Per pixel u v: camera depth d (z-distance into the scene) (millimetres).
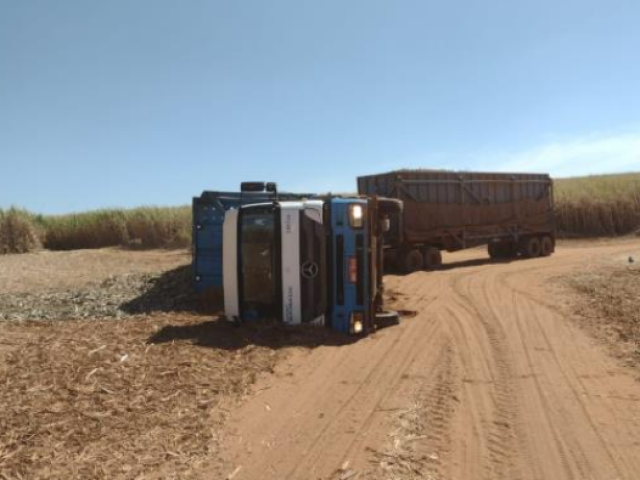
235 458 4531
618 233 30047
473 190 20406
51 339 7977
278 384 6297
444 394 5980
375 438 4895
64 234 33531
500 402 5754
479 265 19672
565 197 31344
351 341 8258
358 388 6188
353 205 8562
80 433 4809
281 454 4602
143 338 8156
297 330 8336
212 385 6121
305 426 5156
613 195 30688
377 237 9469
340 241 8547
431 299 12031
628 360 7102
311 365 7008
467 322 9508
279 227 8492
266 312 8680
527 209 22297
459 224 19953
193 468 4344
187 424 5113
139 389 5883
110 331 8680
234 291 8836
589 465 4418
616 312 9656
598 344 7887
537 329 8859
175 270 14977
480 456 4570
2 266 19062
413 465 4410
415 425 5168
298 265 8492
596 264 17172
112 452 4520
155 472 4258
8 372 6246
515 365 7020
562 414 5426
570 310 10164
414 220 18484
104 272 17781
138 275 15234
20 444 4555
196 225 12344
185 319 9922
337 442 4820
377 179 19266
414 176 18750
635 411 5477
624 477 4230
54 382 5930
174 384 6074
